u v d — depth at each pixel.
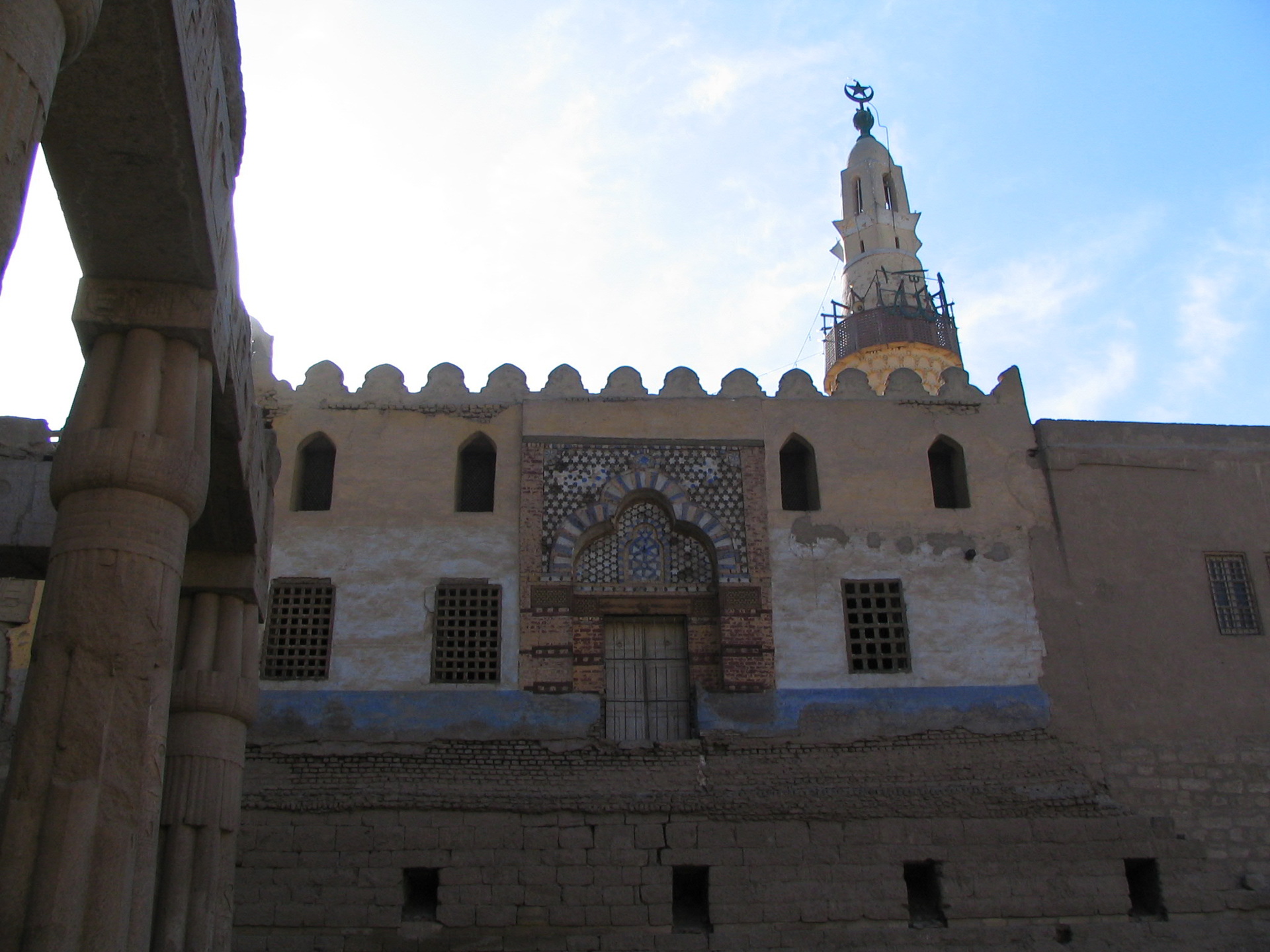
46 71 6.10
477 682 21.22
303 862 18.80
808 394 24.02
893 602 22.47
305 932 18.42
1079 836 19.84
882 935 18.86
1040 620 22.50
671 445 23.23
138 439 9.27
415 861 18.89
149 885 8.78
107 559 8.95
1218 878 19.78
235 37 9.74
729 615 21.92
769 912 18.86
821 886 19.06
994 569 22.83
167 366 9.88
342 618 21.55
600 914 18.73
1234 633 22.97
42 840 8.19
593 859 19.05
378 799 19.31
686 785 20.39
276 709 20.73
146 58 7.83
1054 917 19.23
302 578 21.78
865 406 24.00
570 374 23.69
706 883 19.19
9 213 5.75
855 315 40.62
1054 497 23.58
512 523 22.39
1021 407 24.38
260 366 23.41
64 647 8.69
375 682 21.11
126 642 8.80
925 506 23.22
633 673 22.11
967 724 21.50
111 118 8.30
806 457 24.00
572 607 21.94
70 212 9.18
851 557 22.62
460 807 19.30
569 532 22.30
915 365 38.75
